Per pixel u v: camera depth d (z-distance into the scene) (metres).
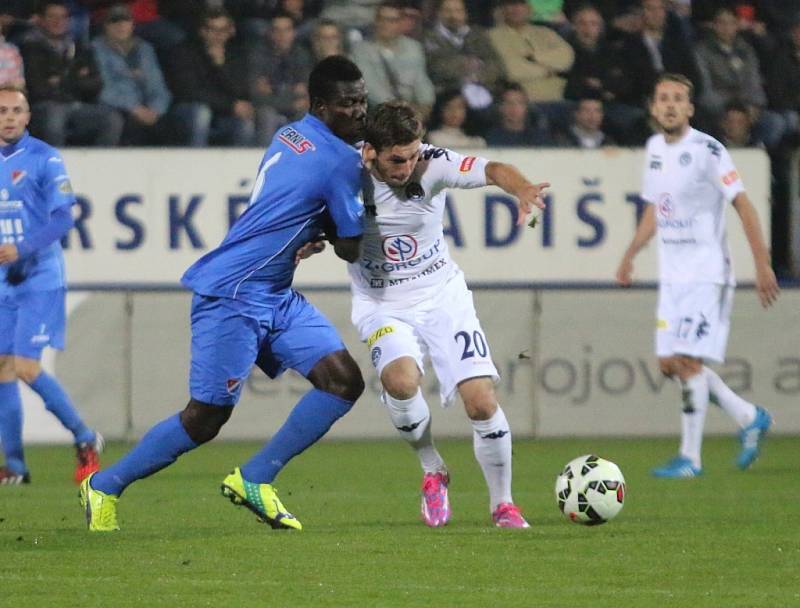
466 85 51.50
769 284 36.25
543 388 48.59
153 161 48.75
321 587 20.30
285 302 25.67
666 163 36.97
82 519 28.47
